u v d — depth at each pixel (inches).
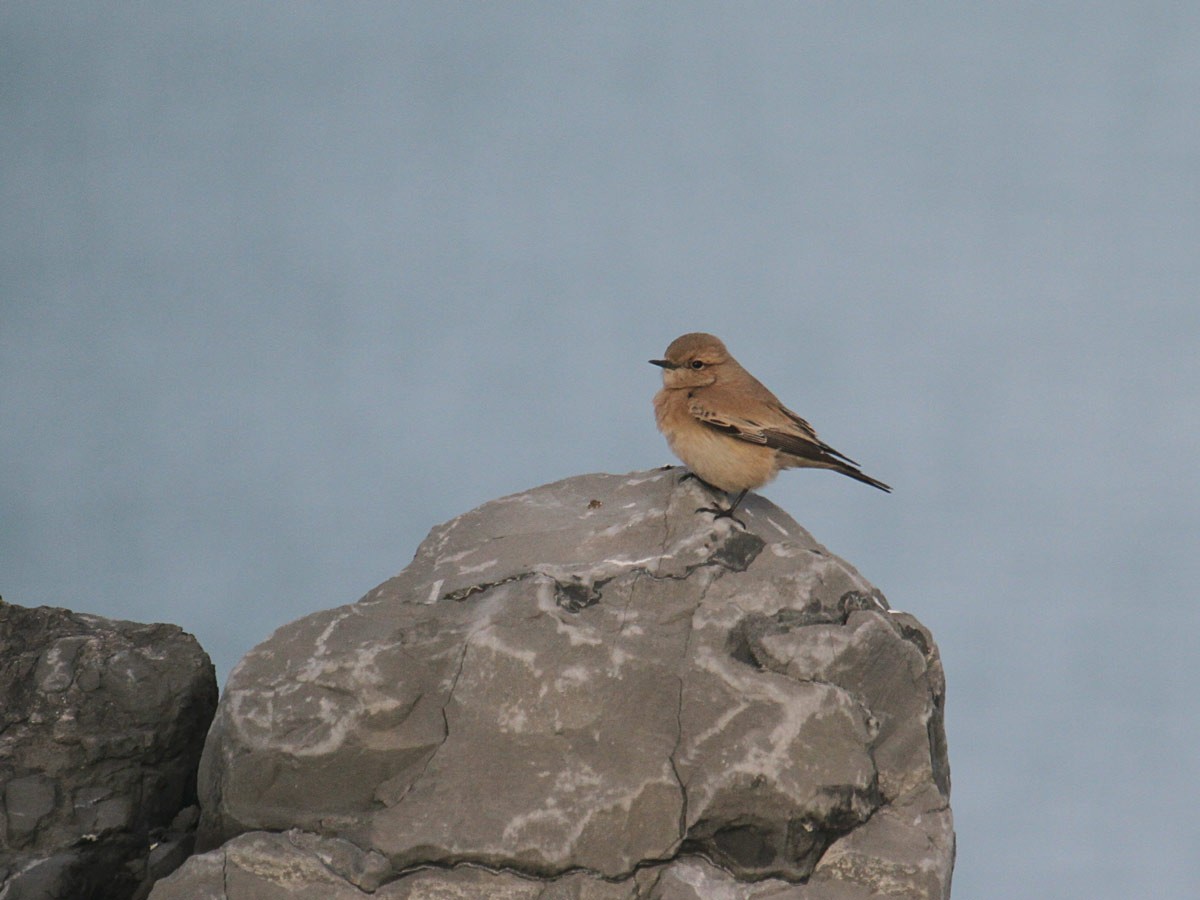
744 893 468.4
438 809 477.4
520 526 606.9
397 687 504.4
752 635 519.2
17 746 521.7
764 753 484.1
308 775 493.4
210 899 463.5
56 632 560.1
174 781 542.0
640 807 473.7
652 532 585.3
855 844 488.1
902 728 525.3
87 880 508.1
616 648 506.3
